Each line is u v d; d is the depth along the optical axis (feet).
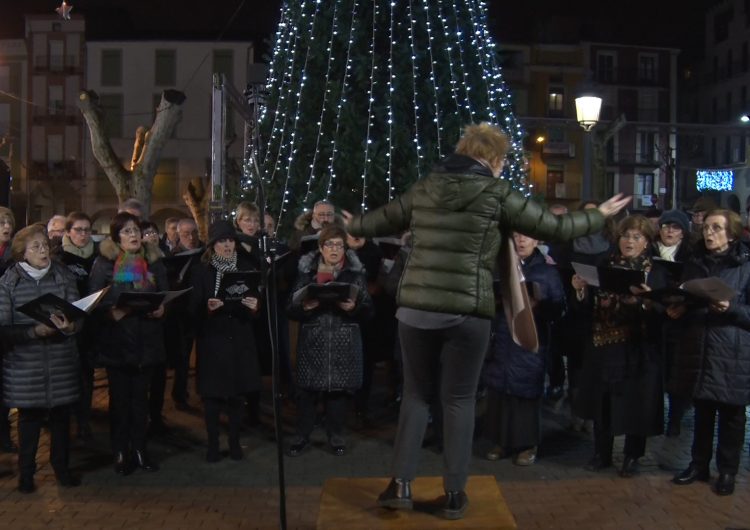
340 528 12.58
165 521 17.20
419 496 13.99
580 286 20.25
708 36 179.42
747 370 18.13
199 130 147.95
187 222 29.76
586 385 20.42
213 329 21.36
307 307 21.34
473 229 12.37
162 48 149.28
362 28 29.32
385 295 25.59
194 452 22.63
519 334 12.95
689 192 169.68
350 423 25.73
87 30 155.53
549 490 19.20
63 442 19.48
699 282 17.07
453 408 12.97
